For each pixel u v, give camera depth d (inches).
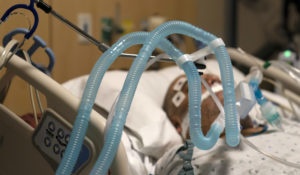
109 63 34.6
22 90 59.4
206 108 54.2
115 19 76.6
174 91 61.0
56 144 37.5
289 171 39.0
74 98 36.2
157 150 51.4
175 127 58.3
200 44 78.3
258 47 115.0
